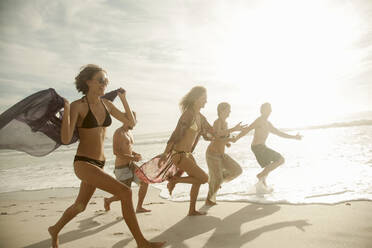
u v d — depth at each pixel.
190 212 4.40
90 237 3.66
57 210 5.53
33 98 2.89
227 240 3.26
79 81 3.07
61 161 18.17
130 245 3.29
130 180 4.85
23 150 2.96
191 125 4.20
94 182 2.94
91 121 3.04
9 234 3.95
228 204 4.98
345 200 4.52
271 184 6.18
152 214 4.63
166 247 3.16
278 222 3.77
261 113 6.16
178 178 4.37
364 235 3.10
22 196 7.49
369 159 8.22
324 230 3.34
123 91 3.57
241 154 12.20
